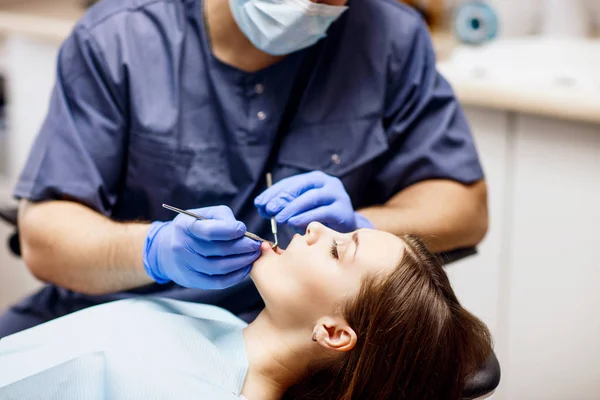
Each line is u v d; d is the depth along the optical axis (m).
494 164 1.87
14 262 2.46
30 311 1.41
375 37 1.41
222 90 1.35
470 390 1.10
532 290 1.92
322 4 1.21
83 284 1.28
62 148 1.31
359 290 1.03
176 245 1.07
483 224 1.43
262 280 1.08
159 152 1.33
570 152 1.77
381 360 1.02
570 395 1.96
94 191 1.30
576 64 1.93
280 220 1.14
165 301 1.19
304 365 1.07
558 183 1.81
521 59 1.97
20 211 1.34
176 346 1.05
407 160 1.40
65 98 1.34
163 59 1.35
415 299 1.03
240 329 1.14
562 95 1.71
